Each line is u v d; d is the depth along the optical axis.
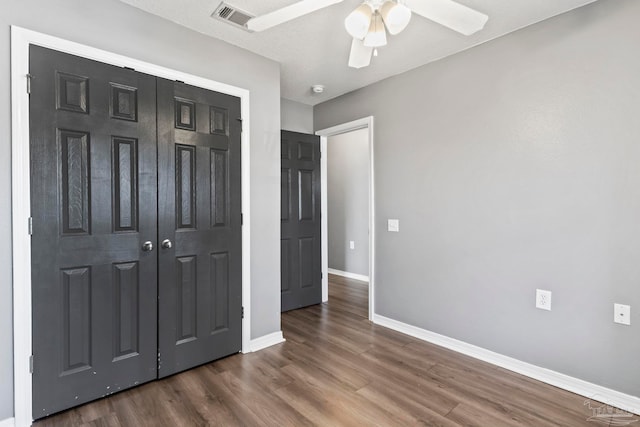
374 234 3.20
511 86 2.26
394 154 3.01
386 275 3.10
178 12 2.04
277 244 2.74
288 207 3.63
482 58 2.40
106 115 1.88
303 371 2.25
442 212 2.66
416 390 2.02
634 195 1.79
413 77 2.85
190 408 1.83
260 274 2.63
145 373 2.05
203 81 2.28
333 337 2.85
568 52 2.01
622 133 1.83
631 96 1.80
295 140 3.68
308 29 2.23
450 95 2.60
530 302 2.19
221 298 2.40
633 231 1.80
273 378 2.15
